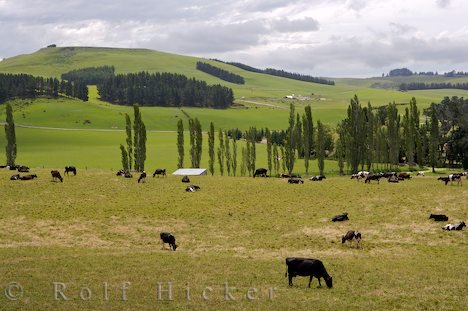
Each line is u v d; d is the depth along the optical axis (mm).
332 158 182125
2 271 35781
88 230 54531
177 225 57406
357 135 133250
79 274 35500
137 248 47500
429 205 64312
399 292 31781
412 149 141750
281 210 64250
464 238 50594
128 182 79875
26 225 55531
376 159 151750
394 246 48188
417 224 56562
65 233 53062
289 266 33688
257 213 62875
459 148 144250
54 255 42062
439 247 47406
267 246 48281
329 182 84188
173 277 35094
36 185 74375
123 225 56906
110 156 185500
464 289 32438
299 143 142000
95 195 70188
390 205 65188
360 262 40688
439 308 28609
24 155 191000
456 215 59438
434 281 34375
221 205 66562
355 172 133750
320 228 55781
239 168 157625
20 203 64500
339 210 63688
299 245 48719
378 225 56719
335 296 31016
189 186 75562
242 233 54156
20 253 42469
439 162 154125
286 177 95000
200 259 41094
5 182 75625
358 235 48125
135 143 123875
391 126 144375
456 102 152000
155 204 66250
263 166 159750
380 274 36406
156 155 184000
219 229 55844
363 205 65812
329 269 38000
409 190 73562
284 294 31344
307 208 65000
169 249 47094
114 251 44719
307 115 135375
